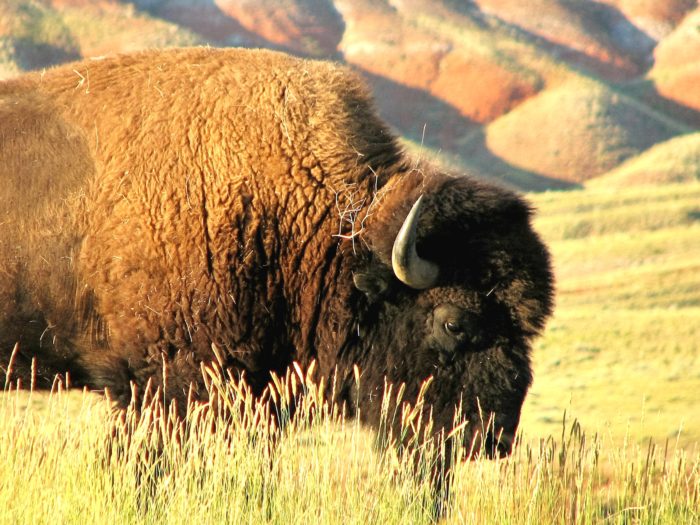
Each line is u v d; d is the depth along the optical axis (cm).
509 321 2123
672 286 12962
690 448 3478
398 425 2178
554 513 1933
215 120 2173
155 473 2023
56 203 2156
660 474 2112
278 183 2175
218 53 2294
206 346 2123
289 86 2255
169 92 2198
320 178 2202
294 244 2180
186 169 2141
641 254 16738
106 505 1819
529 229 2175
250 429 1947
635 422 4275
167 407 2111
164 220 2119
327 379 2227
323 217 2189
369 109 2353
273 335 2183
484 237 2130
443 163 2452
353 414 2264
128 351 2127
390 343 2191
